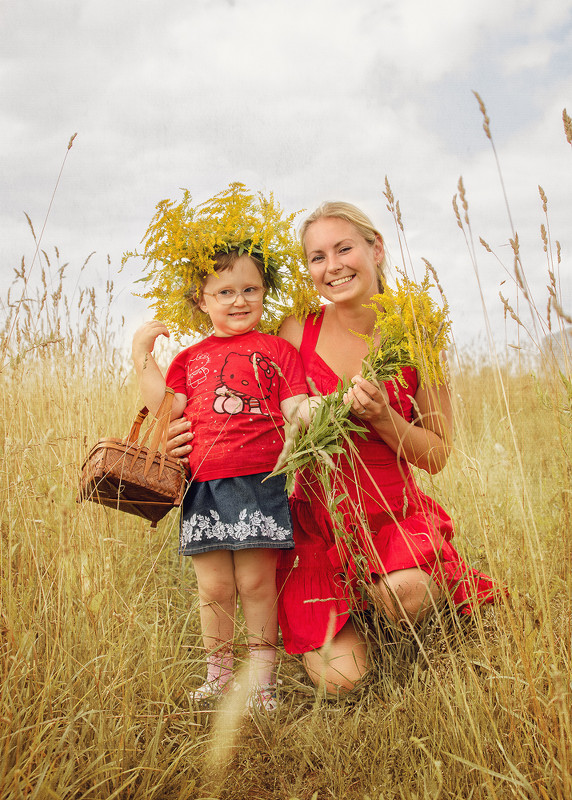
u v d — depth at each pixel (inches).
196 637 101.4
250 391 98.5
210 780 72.7
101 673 75.2
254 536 92.8
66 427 116.3
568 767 59.9
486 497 85.1
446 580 90.5
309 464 92.7
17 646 74.0
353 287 105.1
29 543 86.4
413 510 101.6
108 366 158.4
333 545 101.8
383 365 94.3
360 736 78.6
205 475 95.9
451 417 106.3
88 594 82.9
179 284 107.9
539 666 74.7
